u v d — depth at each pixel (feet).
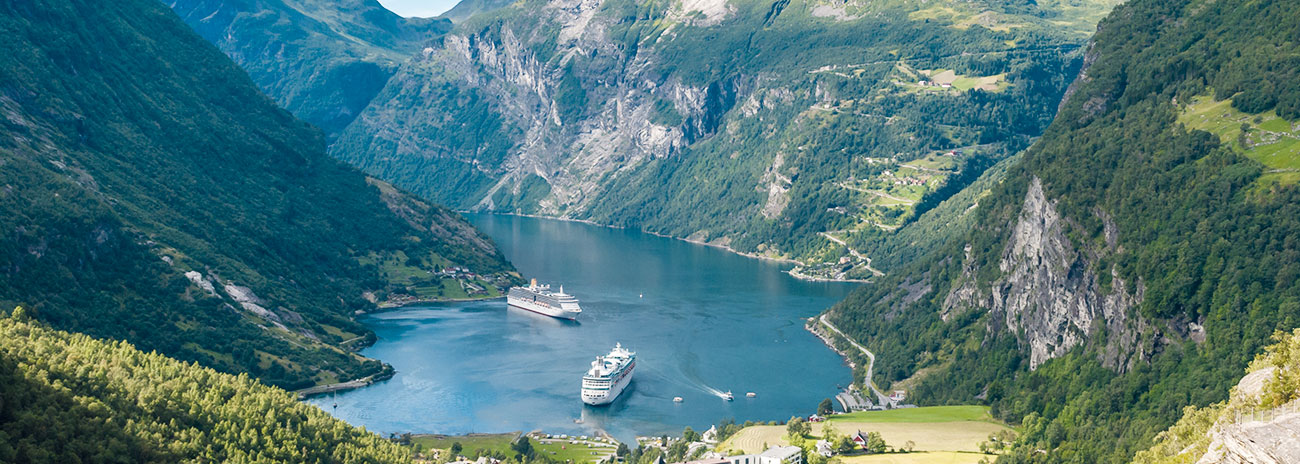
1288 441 495.41
